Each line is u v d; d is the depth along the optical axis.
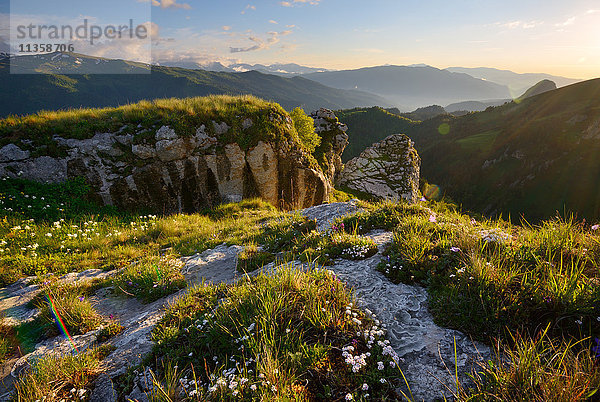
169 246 12.22
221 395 2.97
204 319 4.56
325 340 3.64
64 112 20.78
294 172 25.02
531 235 5.13
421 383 3.06
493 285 3.92
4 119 18.39
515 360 2.82
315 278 4.91
